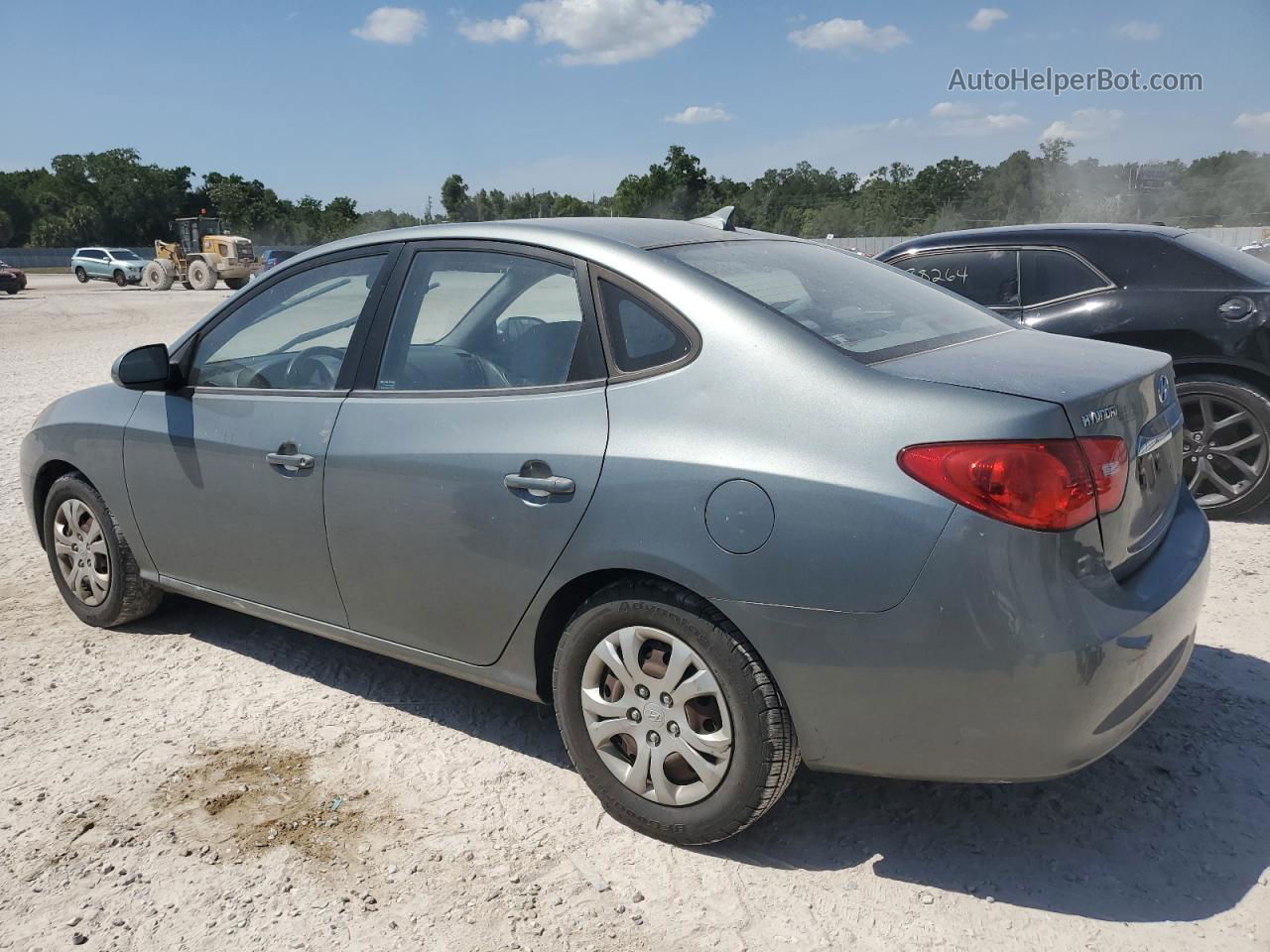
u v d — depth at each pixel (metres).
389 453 3.19
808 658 2.50
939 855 2.79
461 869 2.80
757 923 2.55
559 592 2.91
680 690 2.72
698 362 2.71
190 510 3.86
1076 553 2.37
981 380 2.51
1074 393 2.46
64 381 13.19
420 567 3.18
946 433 2.38
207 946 2.52
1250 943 2.41
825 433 2.49
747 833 2.92
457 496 3.04
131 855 2.89
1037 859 2.76
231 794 3.18
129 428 4.02
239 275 41.44
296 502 3.47
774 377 2.61
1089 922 2.51
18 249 89.12
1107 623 2.38
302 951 2.50
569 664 2.95
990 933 2.48
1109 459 2.46
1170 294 5.61
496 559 2.98
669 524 2.63
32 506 4.65
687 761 2.77
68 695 3.90
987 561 2.31
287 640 4.40
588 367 2.90
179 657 4.23
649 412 2.73
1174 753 3.23
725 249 3.21
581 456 2.79
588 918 2.59
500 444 2.96
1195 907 2.54
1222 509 5.57
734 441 2.58
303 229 96.94
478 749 3.45
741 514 2.53
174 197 106.00
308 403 3.48
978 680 2.36
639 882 2.73
